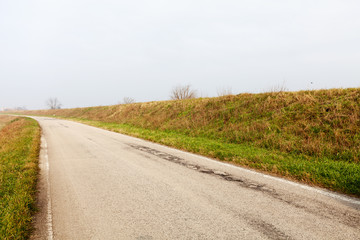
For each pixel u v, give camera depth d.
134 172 5.07
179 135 11.25
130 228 2.67
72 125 20.03
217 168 5.34
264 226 2.63
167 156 6.75
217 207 3.18
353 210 3.02
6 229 2.64
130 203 3.39
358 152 5.58
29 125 18.77
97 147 8.45
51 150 7.97
